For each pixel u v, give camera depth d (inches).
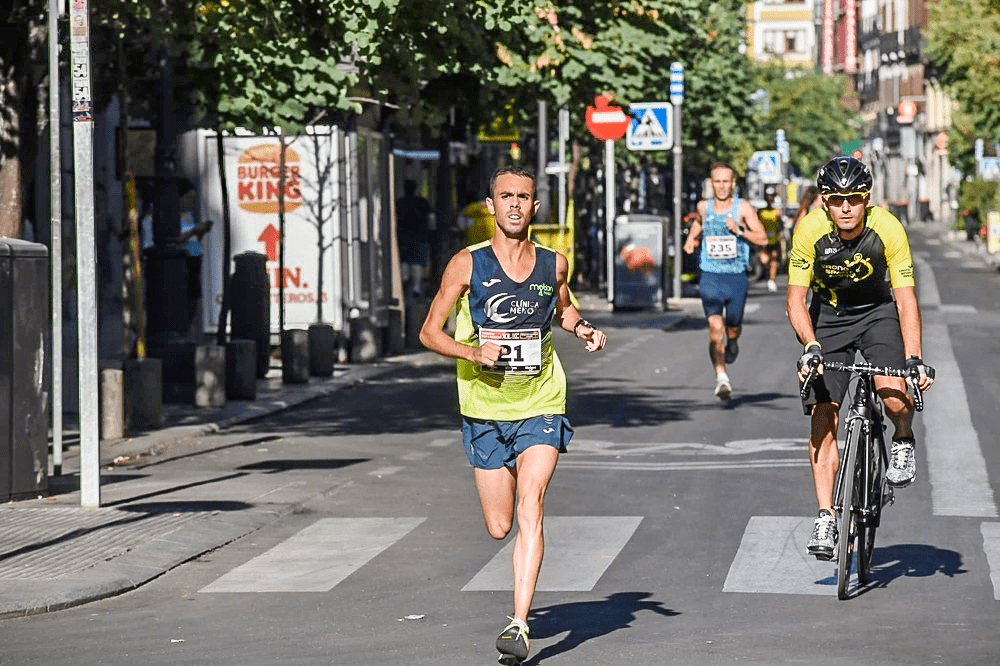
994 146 7007.9
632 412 1646.2
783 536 979.3
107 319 2765.7
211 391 1704.0
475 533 1013.2
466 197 3784.5
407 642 732.7
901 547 944.3
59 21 1401.3
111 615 811.4
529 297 701.9
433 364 2287.2
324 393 1879.9
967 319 2979.8
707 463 1288.1
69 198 2527.1
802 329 840.9
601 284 4168.3
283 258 2153.1
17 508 1096.8
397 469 1288.1
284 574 903.1
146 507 1100.5
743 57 4402.1
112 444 1419.8
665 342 2588.6
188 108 1745.8
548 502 1113.4
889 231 830.5
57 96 1221.1
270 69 1644.9
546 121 3380.9
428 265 3080.7
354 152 2299.5
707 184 5664.4
